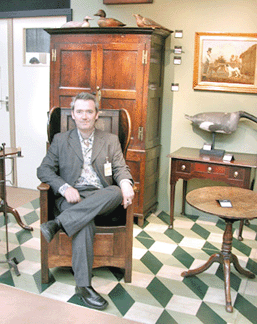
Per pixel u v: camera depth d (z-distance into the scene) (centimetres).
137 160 371
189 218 411
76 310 239
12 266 281
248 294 230
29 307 240
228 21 382
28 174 503
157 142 410
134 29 349
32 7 456
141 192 375
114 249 267
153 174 407
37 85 477
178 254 323
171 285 274
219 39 384
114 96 371
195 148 410
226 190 290
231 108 395
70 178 274
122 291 264
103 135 282
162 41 391
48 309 239
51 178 263
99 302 241
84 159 276
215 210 245
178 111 411
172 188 372
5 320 226
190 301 255
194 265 305
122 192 259
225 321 235
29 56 475
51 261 265
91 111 266
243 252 331
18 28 472
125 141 293
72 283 271
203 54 392
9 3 467
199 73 396
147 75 357
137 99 364
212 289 271
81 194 269
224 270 262
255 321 201
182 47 398
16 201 446
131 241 268
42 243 263
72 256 247
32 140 493
